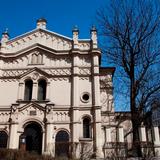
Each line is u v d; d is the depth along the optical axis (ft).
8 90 119.24
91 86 119.03
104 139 113.19
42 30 131.03
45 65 123.44
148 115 56.75
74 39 126.62
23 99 117.39
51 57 125.08
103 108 122.62
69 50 125.29
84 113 113.60
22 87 119.44
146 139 110.52
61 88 118.83
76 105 113.80
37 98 117.80
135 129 54.70
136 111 55.47
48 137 108.58
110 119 118.01
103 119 118.83
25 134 112.16
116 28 59.77
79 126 111.24
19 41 129.70
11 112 113.70
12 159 64.69
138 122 55.16
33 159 67.51
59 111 114.52
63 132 111.45
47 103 114.83
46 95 117.19
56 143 106.11
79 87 118.83
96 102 113.91
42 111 114.11
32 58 125.39
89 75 120.88
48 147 105.70
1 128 112.27
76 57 122.93
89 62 123.85
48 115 112.37
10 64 124.67
